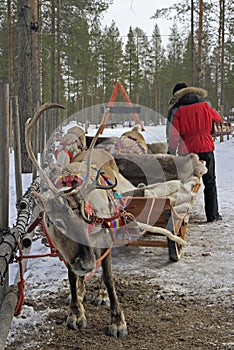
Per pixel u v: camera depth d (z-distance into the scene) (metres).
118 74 45.03
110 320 4.31
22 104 13.41
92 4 21.19
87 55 33.56
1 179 4.44
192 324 4.37
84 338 4.14
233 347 3.91
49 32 23.98
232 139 29.20
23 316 4.52
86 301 4.91
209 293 5.10
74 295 4.42
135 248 6.75
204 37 29.56
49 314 4.59
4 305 4.28
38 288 5.25
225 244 6.89
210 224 8.10
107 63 44.81
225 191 11.22
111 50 43.97
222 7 27.52
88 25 24.55
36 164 3.80
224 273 5.68
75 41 25.00
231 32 29.09
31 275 5.64
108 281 4.28
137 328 4.30
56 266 5.93
